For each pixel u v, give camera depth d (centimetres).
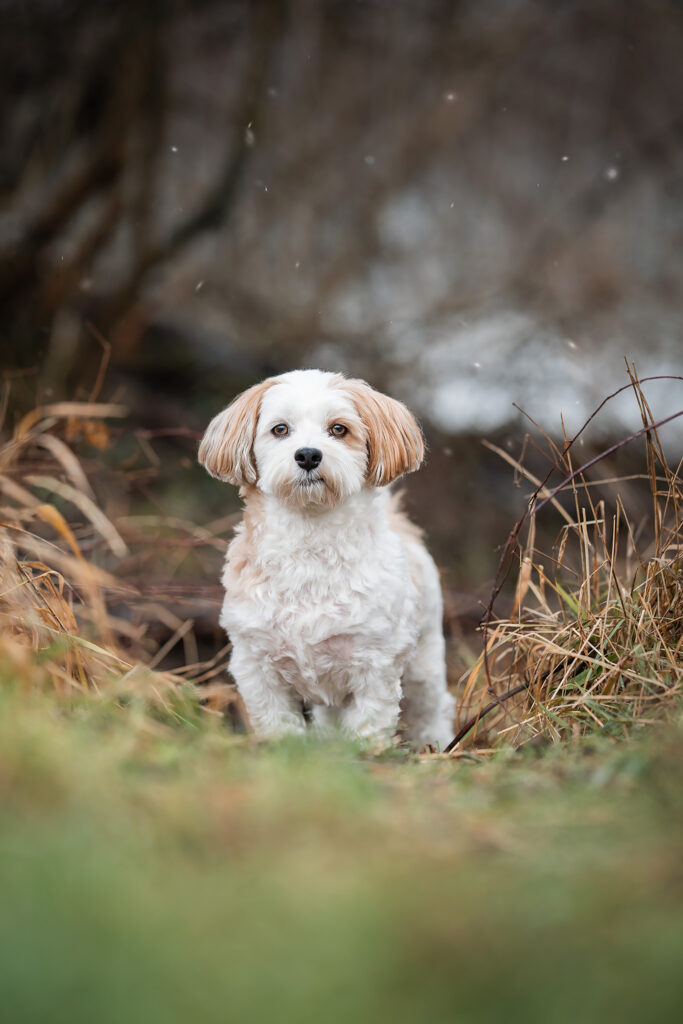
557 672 559
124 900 243
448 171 1702
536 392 1411
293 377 585
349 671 551
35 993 208
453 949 237
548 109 1745
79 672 520
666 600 550
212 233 1455
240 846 291
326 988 219
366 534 553
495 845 311
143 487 910
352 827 309
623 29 1703
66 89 1416
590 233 1661
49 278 1373
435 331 1489
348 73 1589
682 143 1736
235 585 560
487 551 1155
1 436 922
